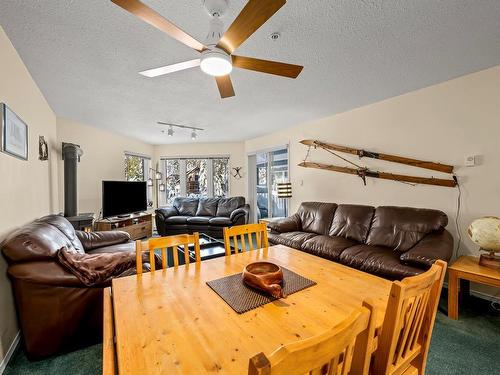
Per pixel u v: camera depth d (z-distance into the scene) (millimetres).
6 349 1607
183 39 1306
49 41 1856
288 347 474
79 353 1666
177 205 6012
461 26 1708
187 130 4887
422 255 2068
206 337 852
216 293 1192
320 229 3557
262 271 1384
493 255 2104
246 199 6148
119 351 777
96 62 2168
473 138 2488
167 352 774
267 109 3570
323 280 1354
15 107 1997
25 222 2227
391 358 831
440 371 1501
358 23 1661
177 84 2639
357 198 3607
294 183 4695
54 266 1643
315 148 4207
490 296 2373
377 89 2861
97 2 1460
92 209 4504
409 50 2018
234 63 1541
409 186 3025
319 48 1965
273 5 1074
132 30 1721
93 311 1731
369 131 3410
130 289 1240
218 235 5180
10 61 1879
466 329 1921
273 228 3717
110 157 4930
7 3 1457
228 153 6312
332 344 532
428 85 2770
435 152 2768
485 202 2432
